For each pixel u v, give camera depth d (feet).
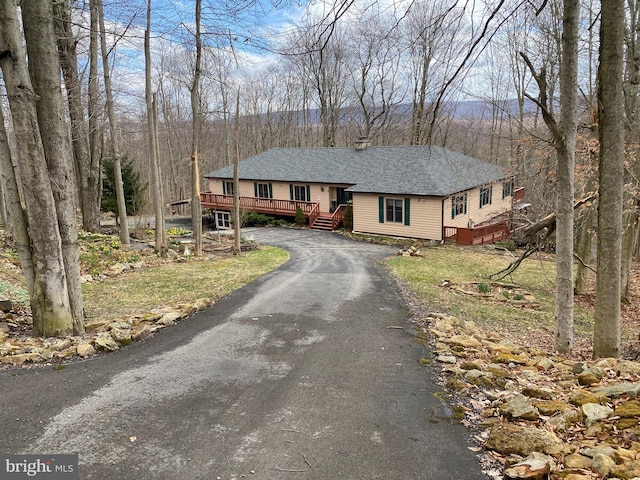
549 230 32.63
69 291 24.56
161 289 39.81
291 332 27.20
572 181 24.94
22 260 23.44
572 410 15.67
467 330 28.55
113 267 48.44
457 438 15.12
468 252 72.02
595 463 12.34
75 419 16.19
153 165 58.80
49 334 23.86
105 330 26.02
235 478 12.99
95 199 74.95
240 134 175.42
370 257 65.21
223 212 115.24
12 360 20.85
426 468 13.43
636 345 29.37
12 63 20.63
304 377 20.35
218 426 15.89
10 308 28.55
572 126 23.91
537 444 13.76
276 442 14.89
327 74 115.96
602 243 23.27
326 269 53.36
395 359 22.84
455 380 19.45
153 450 14.34
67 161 23.80
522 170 69.92
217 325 28.45
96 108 66.39
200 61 55.21
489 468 13.35
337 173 99.40
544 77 22.95
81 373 20.30
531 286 51.13
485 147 115.65
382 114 124.57
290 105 161.38
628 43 43.29
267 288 40.55
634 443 13.25
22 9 21.74
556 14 41.14
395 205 83.10
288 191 106.93
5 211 54.95
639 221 52.90
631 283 60.95
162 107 141.90
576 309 45.19
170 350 23.65
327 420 16.39
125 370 20.77
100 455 14.02
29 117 21.42
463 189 81.15
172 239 78.43
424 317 31.86
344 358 22.89
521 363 22.16
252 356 22.97
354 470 13.38
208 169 169.37
